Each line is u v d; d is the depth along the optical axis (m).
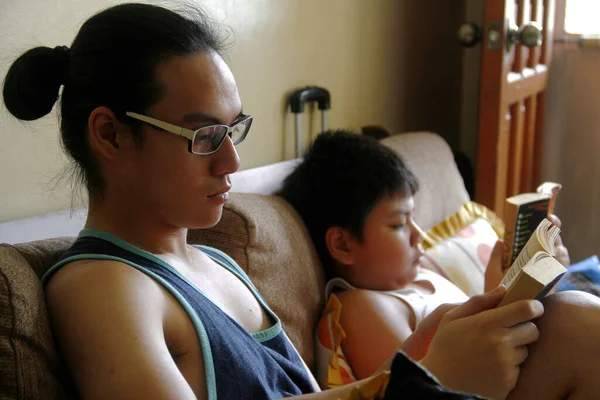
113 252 0.76
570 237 2.61
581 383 0.80
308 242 1.30
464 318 0.75
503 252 1.39
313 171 1.38
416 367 0.60
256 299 0.95
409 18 2.28
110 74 0.75
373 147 1.37
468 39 2.09
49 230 1.11
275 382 0.81
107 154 0.77
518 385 0.82
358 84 2.07
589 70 2.46
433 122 2.53
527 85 2.21
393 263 1.31
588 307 0.83
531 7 2.20
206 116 0.76
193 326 0.73
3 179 1.09
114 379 0.62
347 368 1.20
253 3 1.59
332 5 1.89
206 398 0.72
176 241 0.85
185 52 0.76
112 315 0.66
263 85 1.67
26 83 0.80
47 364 0.67
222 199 0.81
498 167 1.99
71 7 1.17
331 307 1.25
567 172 2.57
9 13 1.07
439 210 1.76
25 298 0.67
